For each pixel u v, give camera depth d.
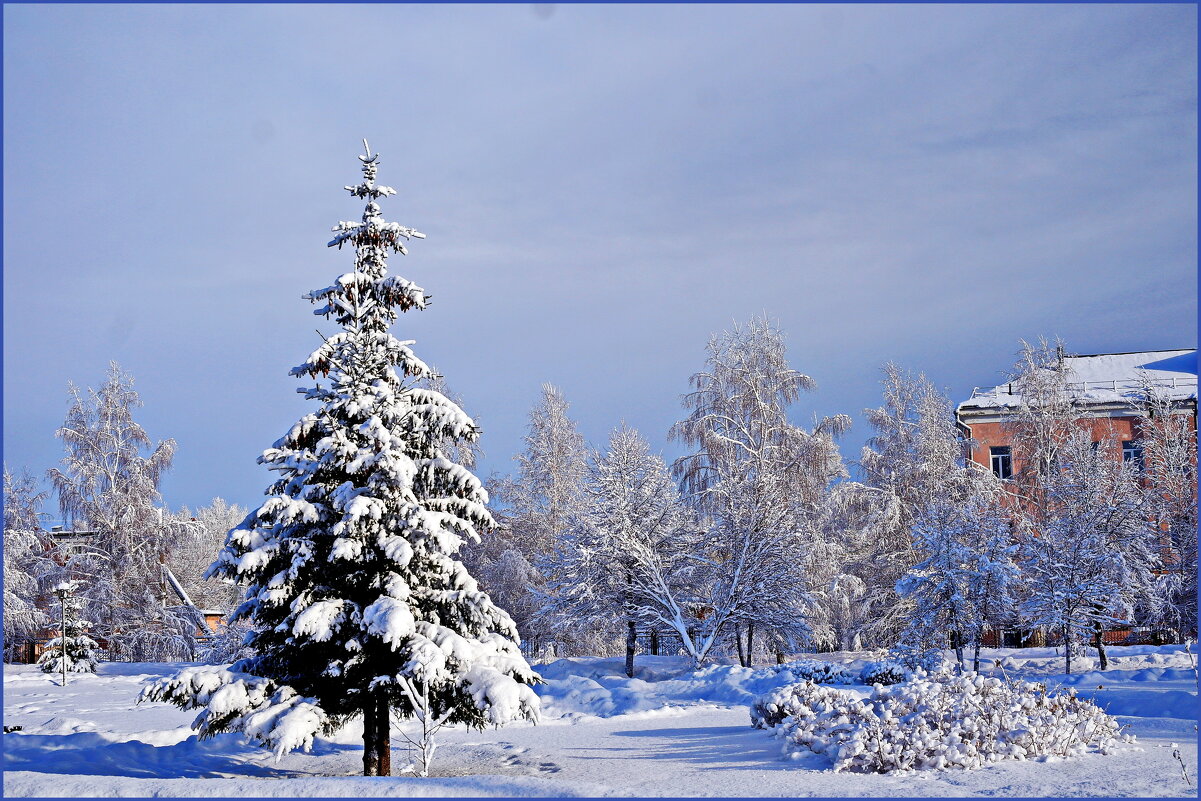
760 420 40.41
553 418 45.41
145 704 24.64
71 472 43.41
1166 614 34.84
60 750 14.22
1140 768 9.99
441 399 14.24
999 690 12.52
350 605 12.55
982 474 38.66
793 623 33.66
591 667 35.78
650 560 34.84
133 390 45.25
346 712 12.87
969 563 28.11
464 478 13.59
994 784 9.45
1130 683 21.92
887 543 38.44
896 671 25.42
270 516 12.98
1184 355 47.88
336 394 13.82
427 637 12.34
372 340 14.16
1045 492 36.94
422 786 9.02
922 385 41.31
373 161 14.85
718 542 35.53
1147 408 41.16
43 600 42.53
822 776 10.38
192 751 14.43
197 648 41.03
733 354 41.69
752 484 35.41
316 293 14.47
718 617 34.12
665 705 21.34
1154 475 37.50
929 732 11.07
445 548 12.80
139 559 43.41
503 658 12.69
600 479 36.62
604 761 12.49
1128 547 30.41
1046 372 40.16
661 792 9.36
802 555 34.56
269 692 12.34
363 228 14.59
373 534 12.95
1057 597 27.47
